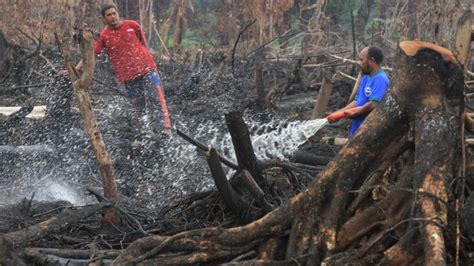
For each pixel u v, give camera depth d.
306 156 7.74
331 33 19.97
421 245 4.41
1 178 8.56
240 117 5.90
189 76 14.10
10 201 7.79
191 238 4.84
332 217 4.73
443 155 4.57
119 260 4.74
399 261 4.44
